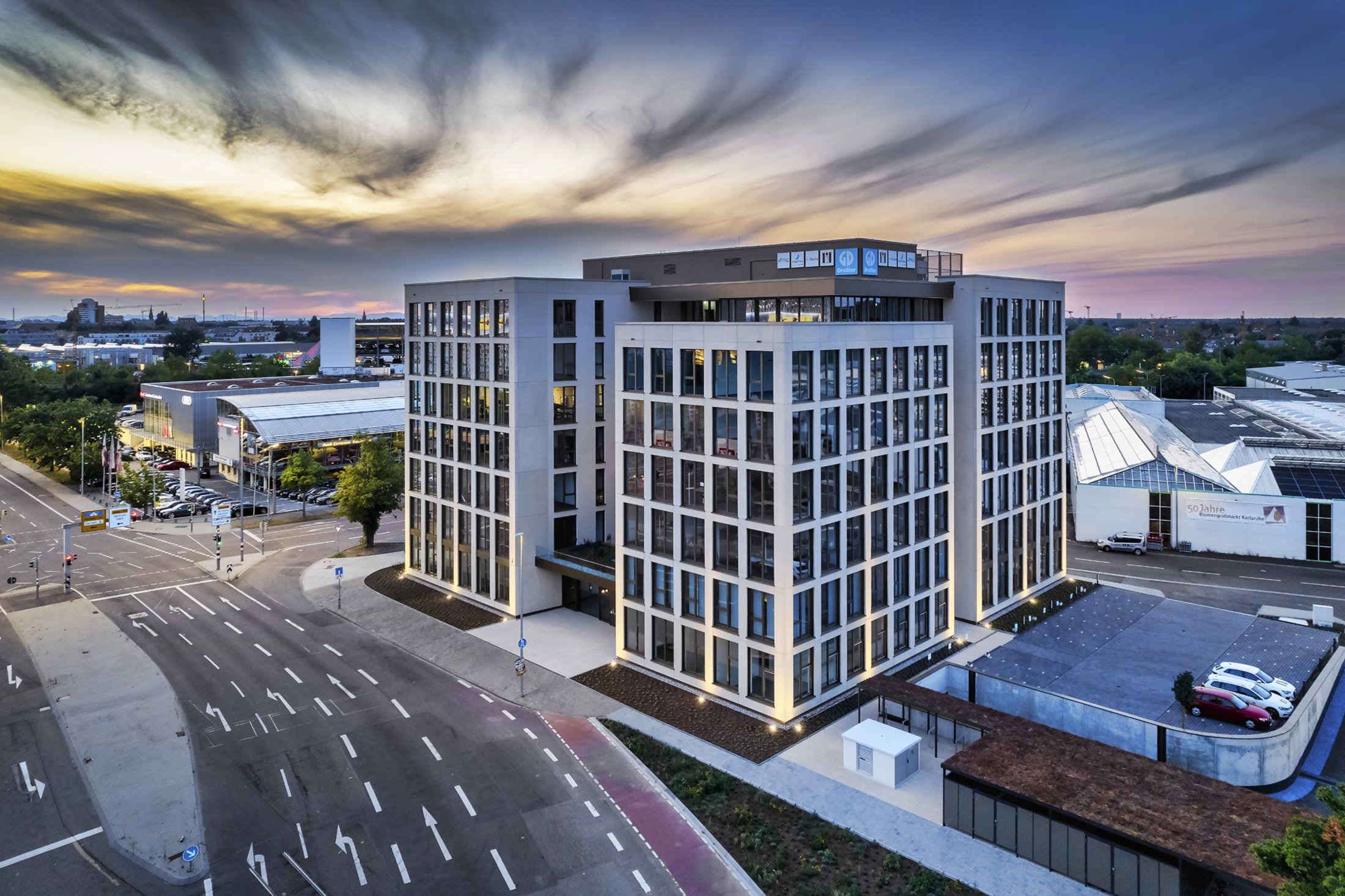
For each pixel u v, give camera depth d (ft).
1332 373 636.89
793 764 140.87
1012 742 128.67
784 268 214.69
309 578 256.73
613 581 197.47
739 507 158.61
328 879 111.34
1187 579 252.01
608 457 230.27
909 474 182.39
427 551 246.27
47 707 164.86
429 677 180.24
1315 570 261.65
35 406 485.56
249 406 428.15
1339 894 69.72
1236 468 311.68
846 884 108.88
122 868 113.70
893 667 179.32
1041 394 233.55
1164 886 101.76
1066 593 234.58
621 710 162.81
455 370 228.63
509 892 108.47
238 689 173.58
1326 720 157.99
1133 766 120.78
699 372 164.76
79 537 318.65
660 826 123.75
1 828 123.34
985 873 111.24
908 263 212.23
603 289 223.71
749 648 159.74
